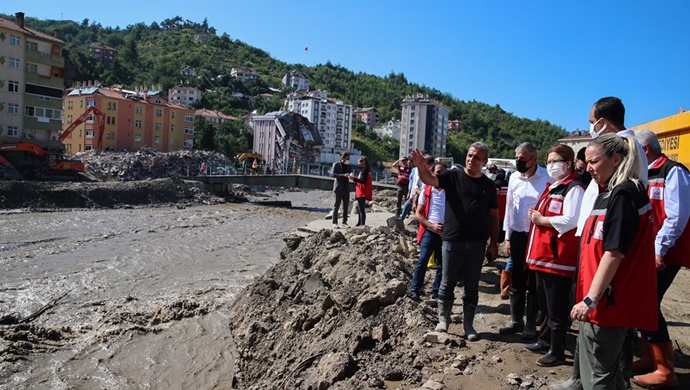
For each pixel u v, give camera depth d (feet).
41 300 43.50
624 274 11.28
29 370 27.58
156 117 248.32
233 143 302.45
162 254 66.59
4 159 136.05
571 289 16.46
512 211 19.52
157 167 193.77
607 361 11.59
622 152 11.46
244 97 479.00
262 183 150.82
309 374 19.67
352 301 24.27
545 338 17.40
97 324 35.88
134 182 137.90
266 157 295.48
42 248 69.31
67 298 44.14
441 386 15.17
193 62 570.46
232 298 41.52
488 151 18.31
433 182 18.61
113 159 185.68
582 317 11.33
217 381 26.61
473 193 18.35
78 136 229.04
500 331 19.62
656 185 15.48
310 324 25.68
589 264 11.82
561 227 15.69
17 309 40.70
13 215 101.35
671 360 14.51
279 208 142.10
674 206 14.67
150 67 532.73
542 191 18.71
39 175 141.69
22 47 165.27
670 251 15.11
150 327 33.91
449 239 18.71
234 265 59.47
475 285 18.78
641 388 14.73
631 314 11.26
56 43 175.83
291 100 401.49
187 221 104.17
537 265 16.58
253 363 26.63
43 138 175.22
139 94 254.47
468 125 479.82
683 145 27.89
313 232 44.86
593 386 11.79
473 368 16.38
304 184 145.69
